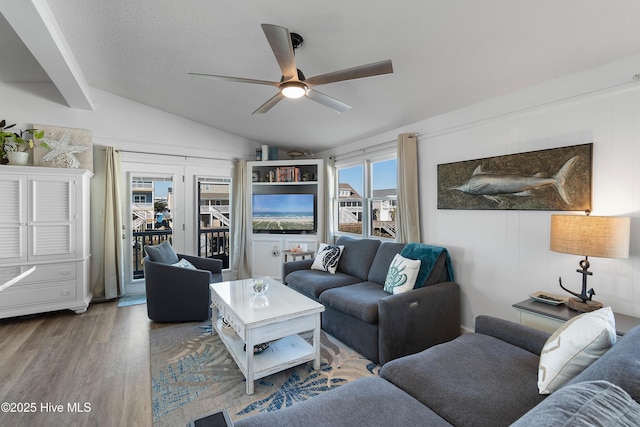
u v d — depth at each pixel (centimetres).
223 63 284
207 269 388
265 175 521
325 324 296
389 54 227
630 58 189
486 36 193
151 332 298
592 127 206
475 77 237
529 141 239
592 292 192
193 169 465
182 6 217
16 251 317
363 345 248
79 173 343
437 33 198
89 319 332
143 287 434
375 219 409
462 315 290
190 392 203
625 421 66
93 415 181
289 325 217
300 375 223
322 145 484
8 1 191
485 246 270
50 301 332
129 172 420
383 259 320
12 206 315
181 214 458
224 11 215
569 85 216
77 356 250
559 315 188
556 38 185
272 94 336
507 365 149
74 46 282
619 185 195
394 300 231
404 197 334
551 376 125
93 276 395
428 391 133
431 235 319
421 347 248
